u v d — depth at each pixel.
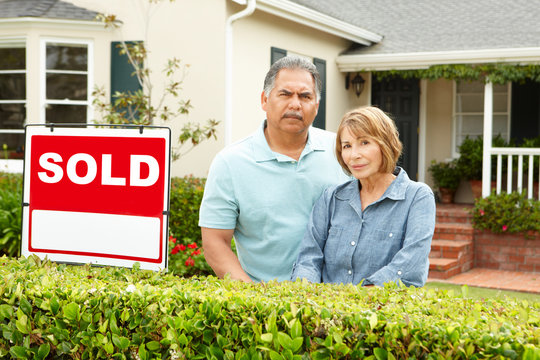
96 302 2.49
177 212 7.61
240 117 8.73
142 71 8.34
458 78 9.93
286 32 9.57
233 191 3.06
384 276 2.67
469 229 9.03
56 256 3.04
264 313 2.23
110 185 2.97
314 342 2.12
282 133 3.01
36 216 3.07
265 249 3.10
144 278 2.88
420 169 11.80
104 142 2.98
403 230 2.79
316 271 2.88
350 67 10.86
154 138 2.91
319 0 12.43
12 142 9.31
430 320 2.09
